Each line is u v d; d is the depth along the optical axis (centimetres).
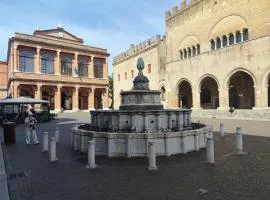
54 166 989
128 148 1096
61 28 6084
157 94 1493
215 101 4050
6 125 1566
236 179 777
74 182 788
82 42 6406
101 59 6153
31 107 4166
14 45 4762
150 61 5066
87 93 5994
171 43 4447
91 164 955
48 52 5253
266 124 2344
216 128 2152
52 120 3397
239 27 3200
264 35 2877
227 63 3341
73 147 1378
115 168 938
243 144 1354
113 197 659
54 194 690
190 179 791
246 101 3697
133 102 1463
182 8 4172
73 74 5628
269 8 2827
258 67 2942
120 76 6206
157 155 1102
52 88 5341
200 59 3788
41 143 1572
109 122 1270
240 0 3177
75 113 5047
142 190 705
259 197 631
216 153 1155
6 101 2961
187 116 1358
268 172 837
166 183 759
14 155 1216
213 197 642
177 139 1141
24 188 741
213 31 3584
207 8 3688
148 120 1226
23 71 4872
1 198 651
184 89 4478
